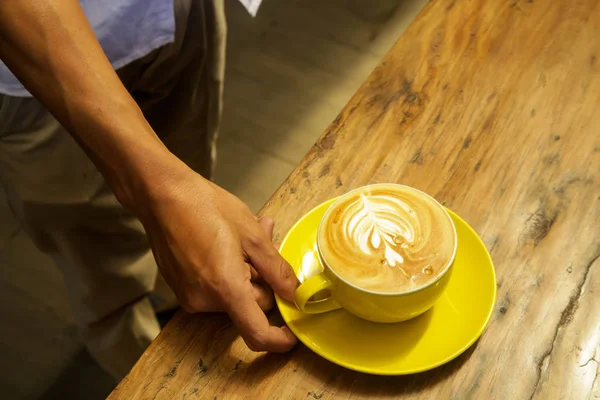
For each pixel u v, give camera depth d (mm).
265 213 724
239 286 606
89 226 1075
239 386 599
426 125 782
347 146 771
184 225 629
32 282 1562
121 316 1214
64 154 955
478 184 720
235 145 1730
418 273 562
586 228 673
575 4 894
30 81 648
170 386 603
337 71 1890
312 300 633
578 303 620
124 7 955
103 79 641
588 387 568
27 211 1033
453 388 577
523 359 588
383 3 2074
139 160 631
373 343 596
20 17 613
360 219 608
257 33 2025
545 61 832
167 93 1157
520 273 645
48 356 1426
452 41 874
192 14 1064
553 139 751
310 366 605
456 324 601
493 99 799
